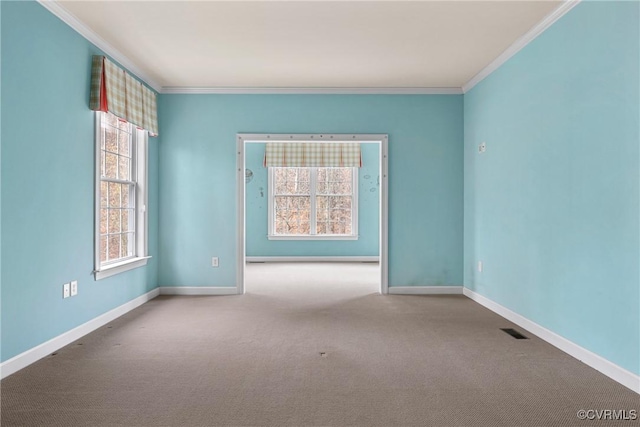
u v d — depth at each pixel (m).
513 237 3.90
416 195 5.21
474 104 4.84
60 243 3.13
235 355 3.01
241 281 5.18
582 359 2.89
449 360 2.93
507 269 4.02
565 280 3.08
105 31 3.49
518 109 3.78
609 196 2.61
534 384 2.53
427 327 3.73
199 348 3.16
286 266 7.98
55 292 3.08
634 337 2.43
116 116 3.89
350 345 3.24
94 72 3.53
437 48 3.88
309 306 4.54
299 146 8.71
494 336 3.47
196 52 3.96
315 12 3.16
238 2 3.01
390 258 5.21
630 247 2.45
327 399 2.34
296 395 2.38
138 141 4.62
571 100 2.99
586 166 2.83
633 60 2.41
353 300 4.84
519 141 3.77
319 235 8.88
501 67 4.12
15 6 2.65
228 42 3.72
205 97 5.11
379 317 4.08
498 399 2.34
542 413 2.18
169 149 5.10
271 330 3.63
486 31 3.51
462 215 5.23
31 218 2.81
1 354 2.57
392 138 5.19
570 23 3.00
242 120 5.13
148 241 4.79
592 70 2.76
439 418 2.13
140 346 3.19
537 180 3.46
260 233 8.85
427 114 5.20
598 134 2.71
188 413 2.17
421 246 5.22
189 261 5.15
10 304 2.63
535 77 3.48
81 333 3.41
